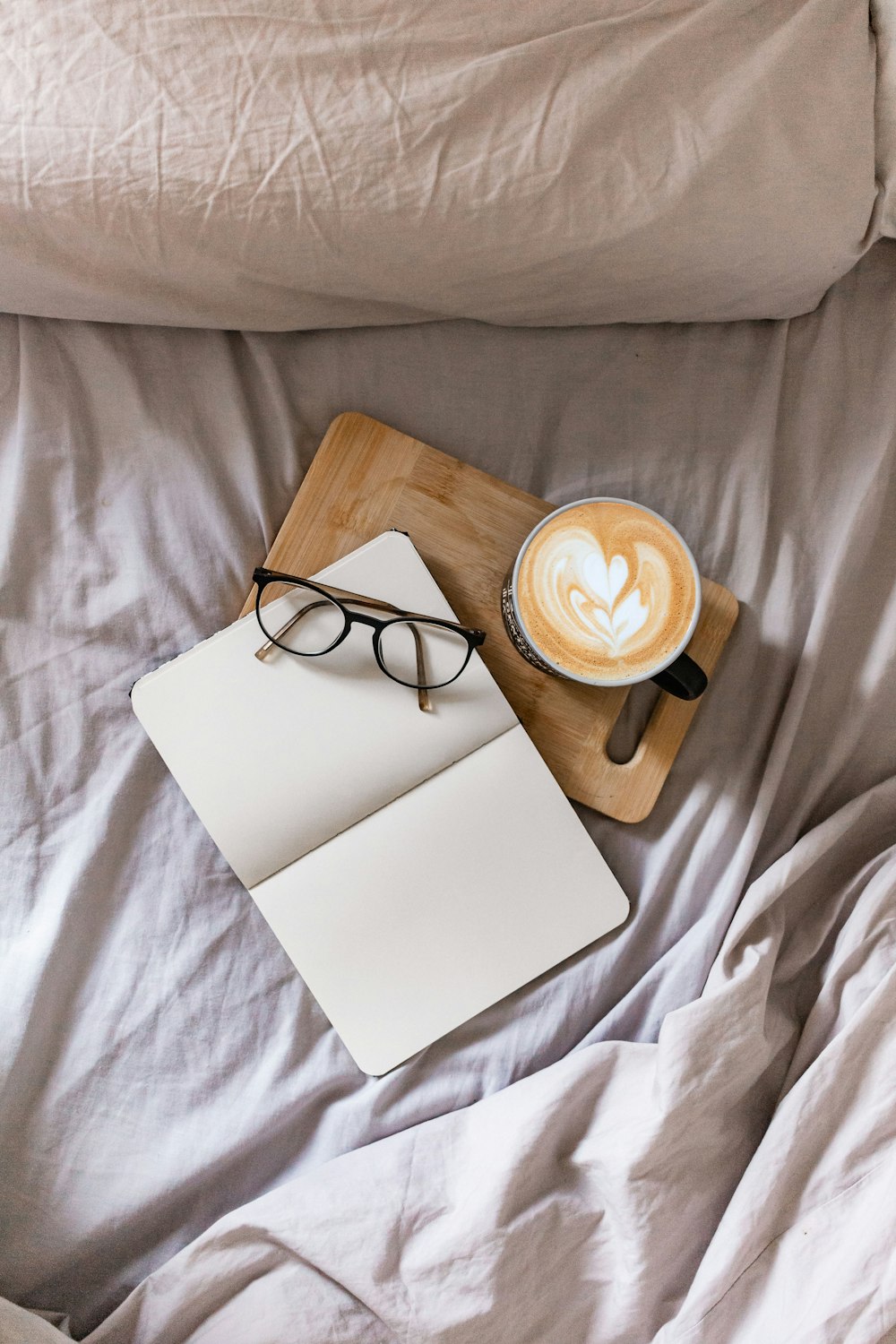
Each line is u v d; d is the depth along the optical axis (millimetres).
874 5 647
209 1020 788
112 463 798
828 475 827
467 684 768
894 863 813
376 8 613
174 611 795
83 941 784
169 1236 780
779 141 660
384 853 769
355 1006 768
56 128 631
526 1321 716
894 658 819
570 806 782
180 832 796
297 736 757
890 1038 746
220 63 624
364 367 821
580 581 714
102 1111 775
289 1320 721
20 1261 757
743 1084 750
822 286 781
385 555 759
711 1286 705
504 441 833
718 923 795
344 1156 761
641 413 831
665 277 740
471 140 645
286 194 652
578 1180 755
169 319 764
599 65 630
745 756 827
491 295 754
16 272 701
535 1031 799
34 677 789
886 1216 696
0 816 781
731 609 810
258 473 800
